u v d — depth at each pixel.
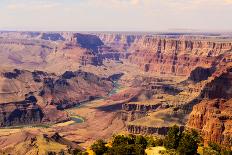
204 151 182.12
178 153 173.12
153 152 177.62
